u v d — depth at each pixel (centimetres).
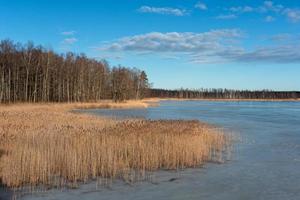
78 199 1149
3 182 1276
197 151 1695
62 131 2072
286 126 3494
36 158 1359
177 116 4841
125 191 1237
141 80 11838
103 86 9669
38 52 7912
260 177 1444
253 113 5903
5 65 7456
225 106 9644
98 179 1373
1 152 1501
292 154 1942
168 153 1609
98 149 1559
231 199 1175
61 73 8312
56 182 1312
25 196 1162
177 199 1166
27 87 7781
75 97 8425
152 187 1288
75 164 1359
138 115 4797
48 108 5203
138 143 1688
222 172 1518
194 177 1431
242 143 2331
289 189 1286
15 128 2255
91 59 9244
